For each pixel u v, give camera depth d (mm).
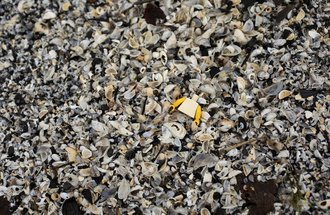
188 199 584
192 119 614
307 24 646
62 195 608
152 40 666
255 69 631
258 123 604
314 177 577
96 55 678
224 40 652
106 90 646
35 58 702
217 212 578
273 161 587
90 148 623
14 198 622
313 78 620
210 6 676
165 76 640
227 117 612
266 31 650
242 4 669
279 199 575
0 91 688
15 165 636
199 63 642
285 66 629
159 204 588
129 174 602
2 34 730
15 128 658
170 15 684
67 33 708
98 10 712
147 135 615
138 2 702
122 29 688
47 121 652
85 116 643
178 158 599
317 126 598
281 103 612
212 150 599
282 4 661
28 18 734
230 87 625
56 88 673
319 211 567
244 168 587
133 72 652
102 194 600
